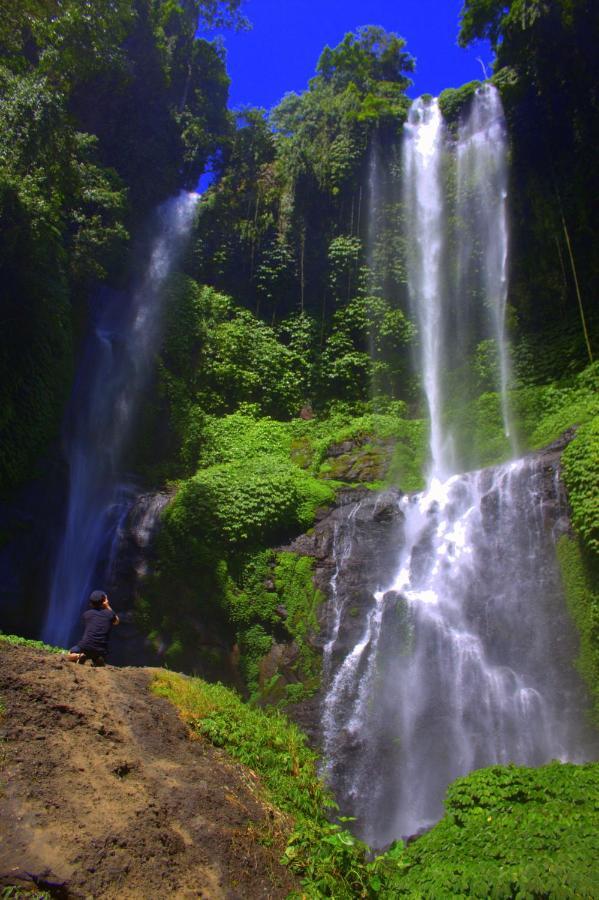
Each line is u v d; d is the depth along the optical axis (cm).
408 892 517
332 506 1519
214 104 2769
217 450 1884
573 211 2047
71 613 1527
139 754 575
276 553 1428
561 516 1272
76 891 409
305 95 2911
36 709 571
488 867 498
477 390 1970
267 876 498
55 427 1694
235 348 2144
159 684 715
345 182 2455
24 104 1474
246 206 2522
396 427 1800
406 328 2191
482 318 2166
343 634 1287
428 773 1122
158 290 2192
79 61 1512
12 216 1460
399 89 2803
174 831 495
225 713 711
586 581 1180
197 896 448
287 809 600
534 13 1955
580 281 1994
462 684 1199
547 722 1118
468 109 2450
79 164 1961
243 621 1349
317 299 2356
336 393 2139
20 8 1395
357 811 1100
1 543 1476
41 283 1609
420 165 2462
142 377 2005
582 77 2022
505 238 2214
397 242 2355
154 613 1420
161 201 2467
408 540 1419
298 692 1247
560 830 528
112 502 1719
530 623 1213
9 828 435
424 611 1285
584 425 1341
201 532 1454
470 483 1473
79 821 463
